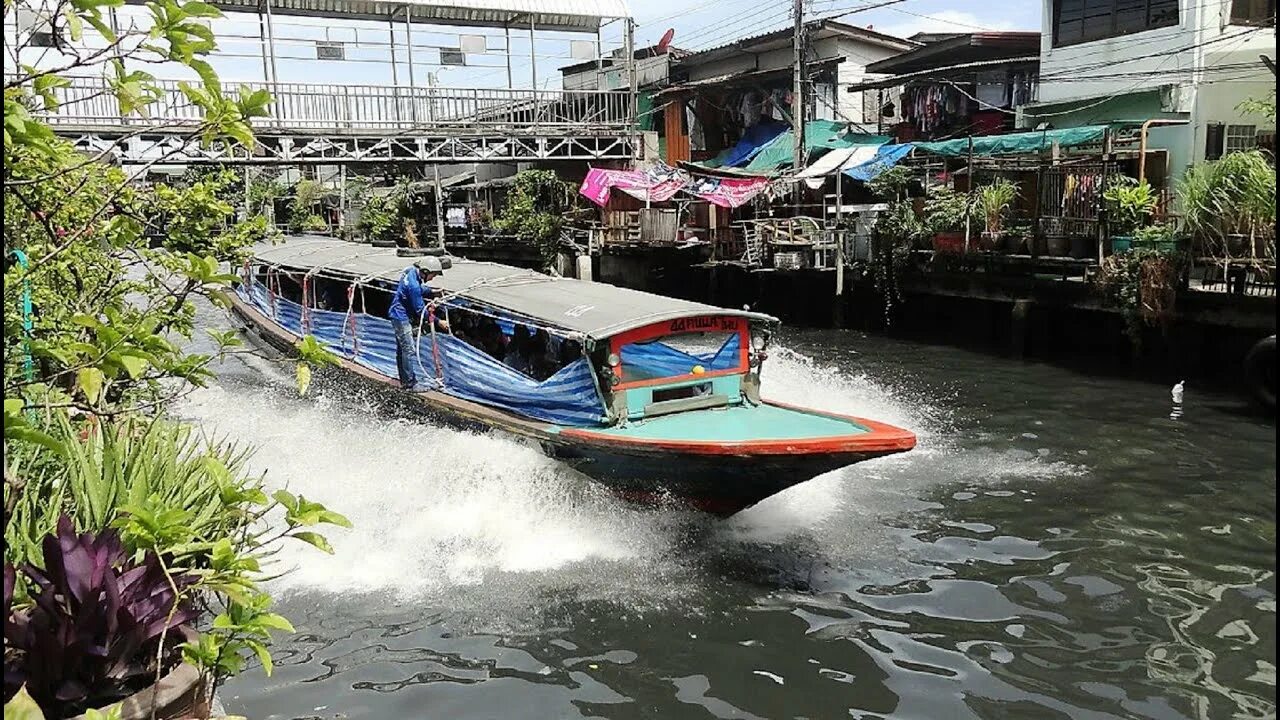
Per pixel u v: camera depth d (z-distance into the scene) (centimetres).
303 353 368
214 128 353
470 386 923
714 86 2578
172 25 319
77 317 329
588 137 2483
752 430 740
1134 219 1378
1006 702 540
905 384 1384
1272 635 609
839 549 757
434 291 1004
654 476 730
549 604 665
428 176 3678
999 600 666
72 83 379
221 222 964
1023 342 1558
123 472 442
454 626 636
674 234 2423
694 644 610
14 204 495
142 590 330
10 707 231
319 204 3428
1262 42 1594
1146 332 1380
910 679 566
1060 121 1853
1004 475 941
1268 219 1208
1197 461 970
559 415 815
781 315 2114
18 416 255
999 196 1602
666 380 796
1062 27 1848
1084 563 727
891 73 2367
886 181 1858
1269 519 808
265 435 1075
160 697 312
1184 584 688
